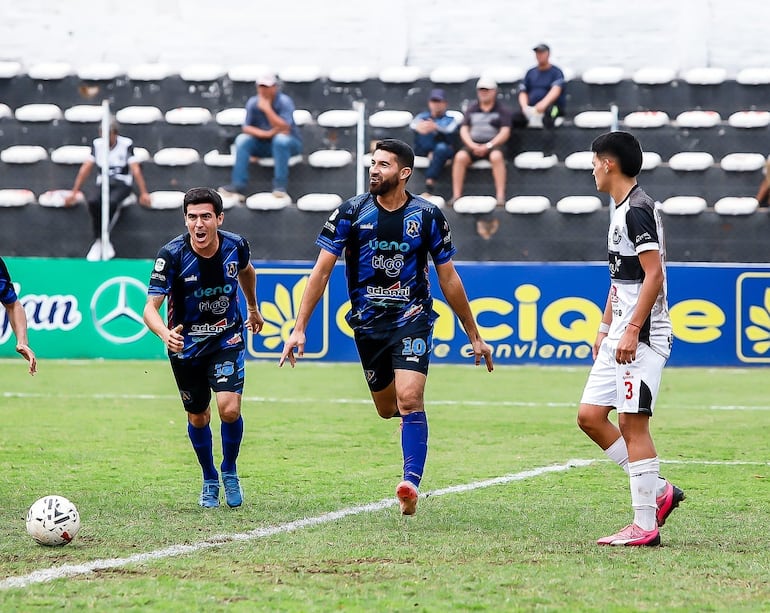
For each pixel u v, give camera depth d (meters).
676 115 50.72
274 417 29.73
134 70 52.66
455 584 12.64
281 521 16.52
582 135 47.69
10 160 48.78
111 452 23.83
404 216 16.50
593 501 18.42
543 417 30.05
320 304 43.28
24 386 36.25
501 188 46.22
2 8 58.88
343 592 12.27
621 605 11.77
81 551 14.28
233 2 58.81
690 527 16.31
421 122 46.91
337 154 47.50
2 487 19.53
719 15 56.28
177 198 46.59
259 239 46.47
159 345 44.09
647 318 14.88
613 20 56.69
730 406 32.59
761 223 45.50
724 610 11.59
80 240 47.22
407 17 57.62
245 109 50.91
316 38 58.00
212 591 12.27
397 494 15.80
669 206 45.66
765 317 42.38
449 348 43.19
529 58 56.94
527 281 42.75
